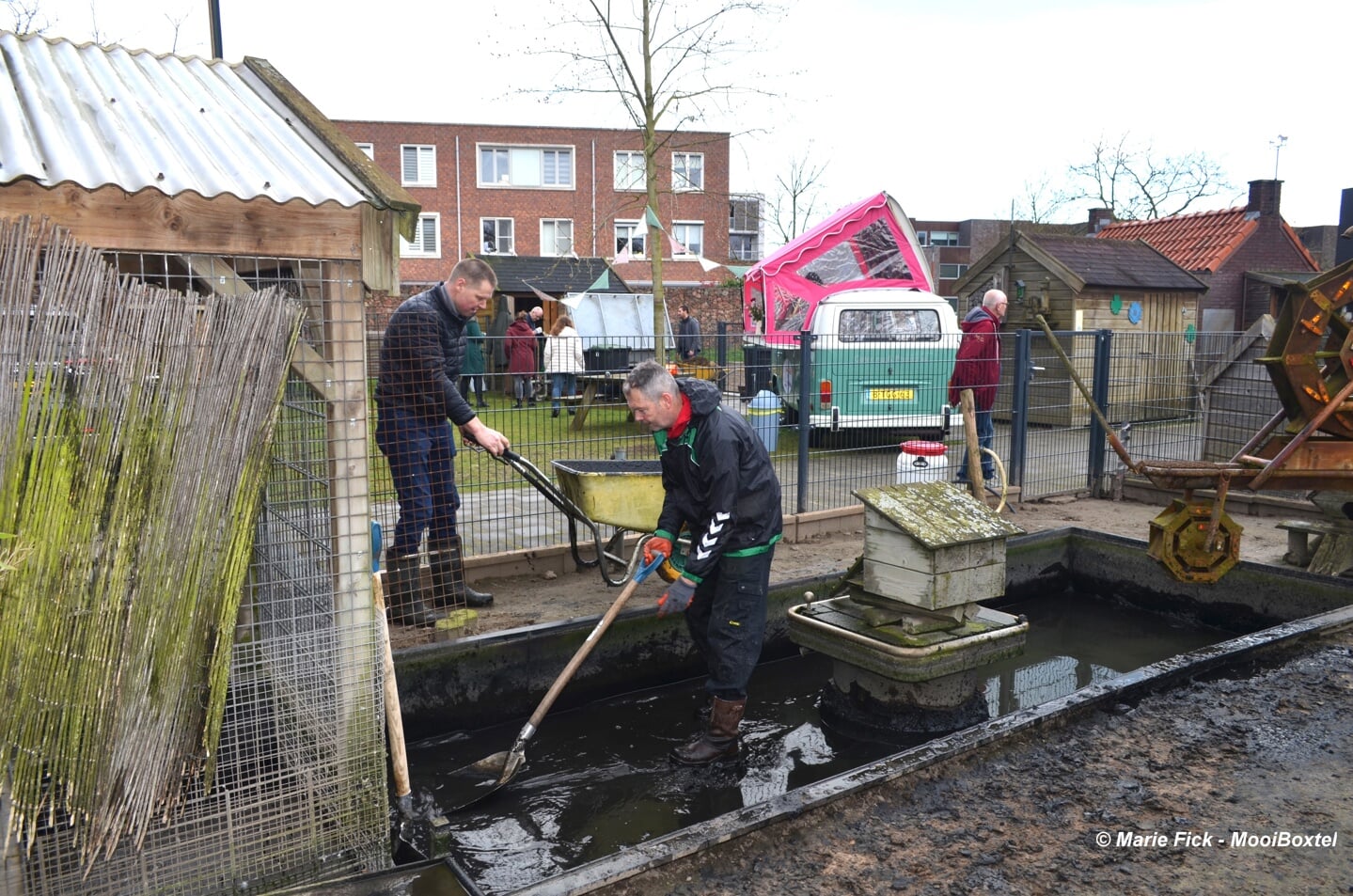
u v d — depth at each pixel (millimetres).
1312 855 2941
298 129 3668
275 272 3914
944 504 4645
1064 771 3502
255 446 2783
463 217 36281
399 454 5152
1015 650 4707
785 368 9305
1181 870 2857
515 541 6965
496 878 3439
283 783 3172
